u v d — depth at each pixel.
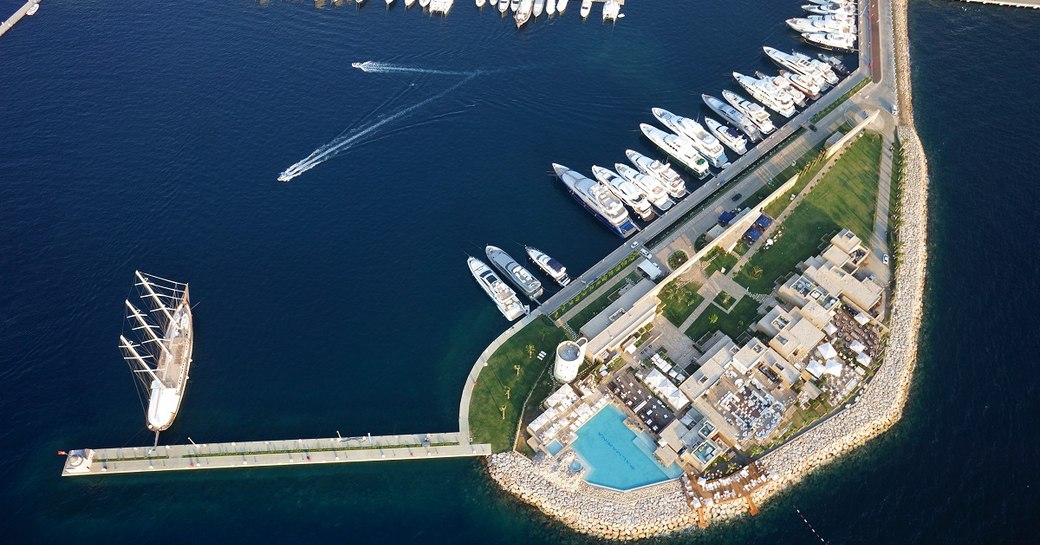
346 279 129.00
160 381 110.50
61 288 125.69
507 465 102.62
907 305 120.31
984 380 112.62
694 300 121.12
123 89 163.75
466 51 176.38
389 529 98.50
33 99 160.62
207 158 149.00
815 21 178.38
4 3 189.50
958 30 180.00
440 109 161.50
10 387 112.19
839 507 99.44
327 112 160.12
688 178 144.25
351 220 138.75
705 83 166.75
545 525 98.25
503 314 122.12
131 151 149.88
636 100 162.88
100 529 97.50
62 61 171.00
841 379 110.44
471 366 115.44
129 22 183.75
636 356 113.62
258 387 113.25
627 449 103.69
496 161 150.12
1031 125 153.88
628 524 96.94
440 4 188.00
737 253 128.00
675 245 129.75
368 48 177.25
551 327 118.00
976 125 153.75
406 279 129.12
